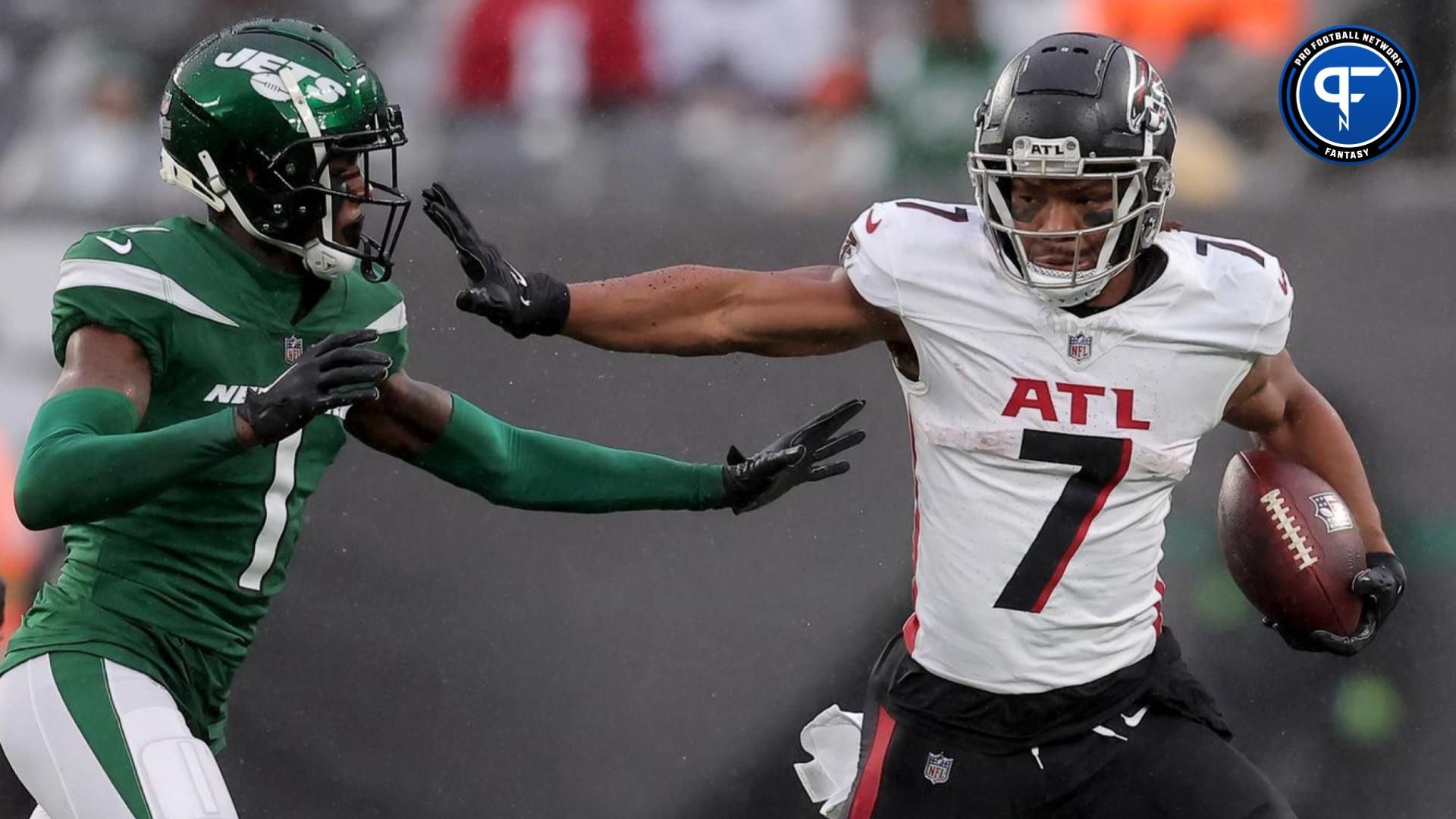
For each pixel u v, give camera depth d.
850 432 11.99
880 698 10.98
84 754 9.45
